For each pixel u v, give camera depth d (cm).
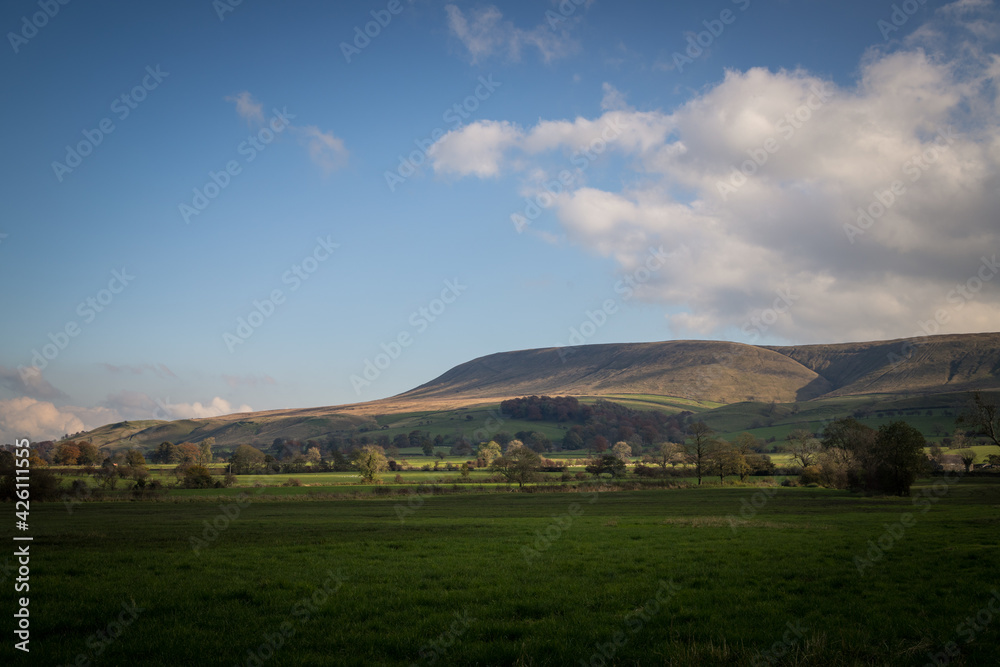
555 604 1781
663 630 1516
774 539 3161
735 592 1895
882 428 7938
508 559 2620
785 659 1298
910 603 1709
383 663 1321
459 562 2539
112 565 2470
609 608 1750
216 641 1454
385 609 1759
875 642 1394
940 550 2606
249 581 2125
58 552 2859
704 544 3008
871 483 7800
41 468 8975
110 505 7350
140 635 1495
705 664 1285
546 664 1305
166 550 2950
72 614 1681
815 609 1673
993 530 3391
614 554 2725
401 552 2869
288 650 1404
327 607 1764
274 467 15012
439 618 1655
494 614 1702
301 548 2997
